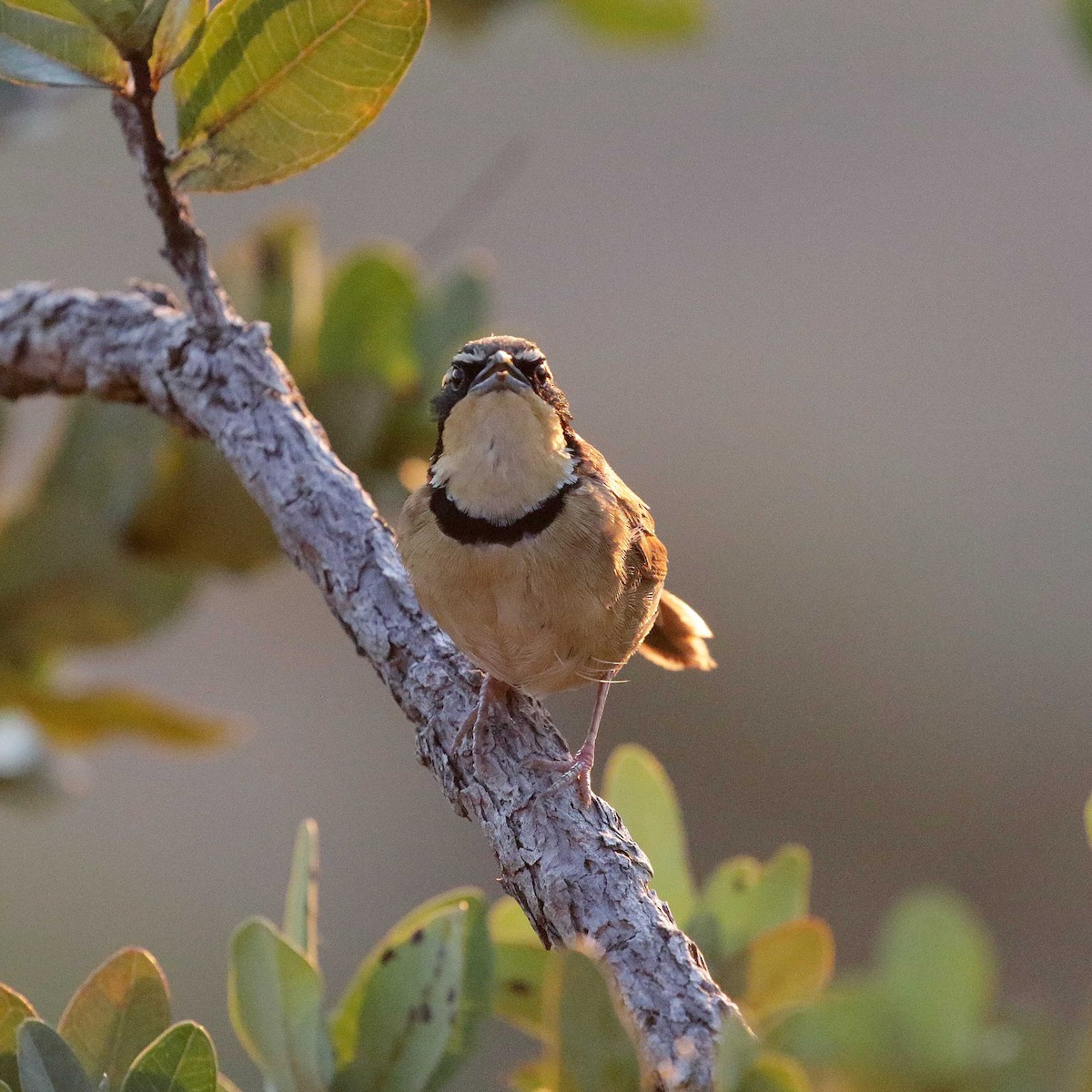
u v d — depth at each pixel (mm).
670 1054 4324
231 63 4363
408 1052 4340
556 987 4324
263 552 4438
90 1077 4328
